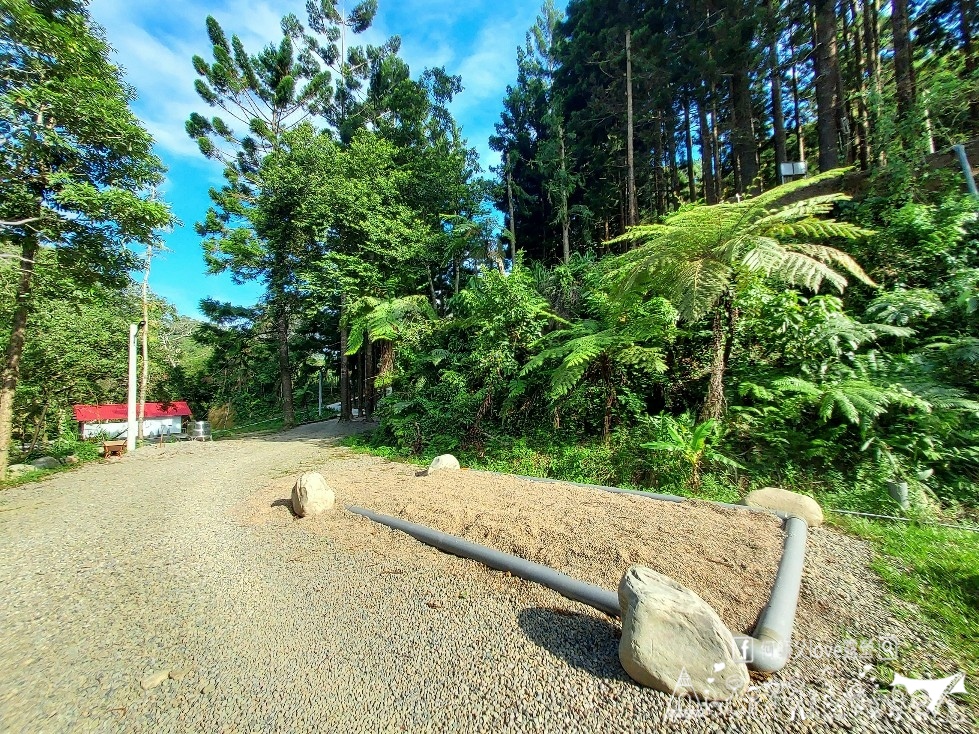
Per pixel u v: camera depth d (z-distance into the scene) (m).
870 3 9.93
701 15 10.50
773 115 11.89
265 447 11.17
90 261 8.66
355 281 11.91
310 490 4.33
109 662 2.20
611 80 13.10
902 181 6.09
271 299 17.17
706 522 2.94
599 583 2.40
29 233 7.90
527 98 17.50
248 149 19.53
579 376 5.48
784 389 4.28
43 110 7.31
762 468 4.25
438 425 8.13
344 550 3.38
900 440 3.79
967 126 6.93
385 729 1.61
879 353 4.66
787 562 2.33
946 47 9.95
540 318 7.60
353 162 13.48
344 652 2.12
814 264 3.82
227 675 2.02
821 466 4.07
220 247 15.80
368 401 17.34
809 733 1.42
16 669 2.18
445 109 18.58
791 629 1.86
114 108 7.86
